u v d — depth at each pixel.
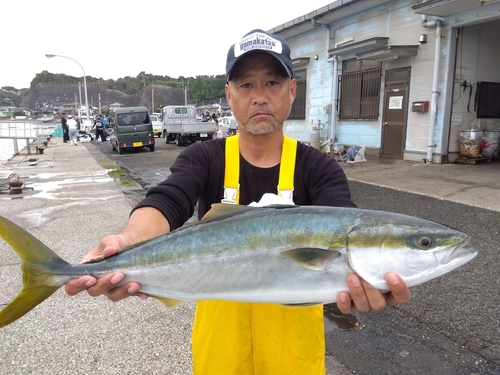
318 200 1.88
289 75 1.89
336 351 3.05
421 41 11.50
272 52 1.82
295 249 1.64
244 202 1.95
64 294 4.04
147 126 21.11
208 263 1.73
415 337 3.19
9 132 39.41
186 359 2.99
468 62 11.26
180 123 23.67
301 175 1.95
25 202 8.50
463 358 2.89
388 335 3.24
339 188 1.89
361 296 1.59
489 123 12.11
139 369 2.88
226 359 1.83
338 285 1.62
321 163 1.95
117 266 1.75
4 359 3.00
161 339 3.26
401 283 1.49
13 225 1.69
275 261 1.67
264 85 1.88
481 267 4.35
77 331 3.38
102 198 8.77
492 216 6.12
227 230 1.73
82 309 3.75
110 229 6.27
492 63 11.71
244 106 1.89
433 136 11.45
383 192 8.09
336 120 15.54
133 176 12.43
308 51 16.98
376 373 2.77
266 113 1.87
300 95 17.84
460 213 6.35
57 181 11.44
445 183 8.63
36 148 22.20
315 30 16.38
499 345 3.01
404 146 12.55
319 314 1.89
